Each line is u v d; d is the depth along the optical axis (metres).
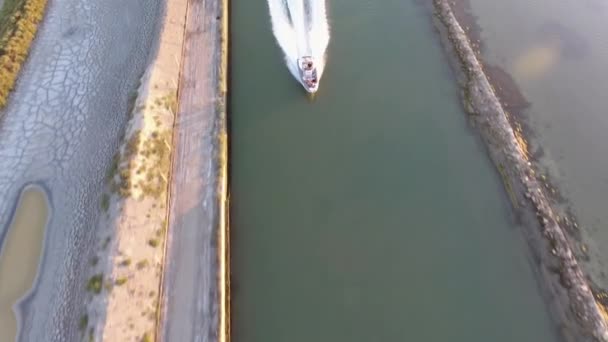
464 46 31.91
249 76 31.58
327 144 27.72
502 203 24.81
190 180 25.30
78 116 29.16
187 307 20.75
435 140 27.67
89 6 36.41
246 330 20.98
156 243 22.59
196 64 31.38
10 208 25.19
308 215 24.75
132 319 20.05
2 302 21.83
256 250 23.59
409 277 22.28
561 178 25.67
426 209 24.69
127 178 24.11
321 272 22.64
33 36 33.91
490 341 20.33
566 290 21.16
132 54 32.28
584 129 27.83
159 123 27.27
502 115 27.92
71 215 24.59
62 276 22.33
